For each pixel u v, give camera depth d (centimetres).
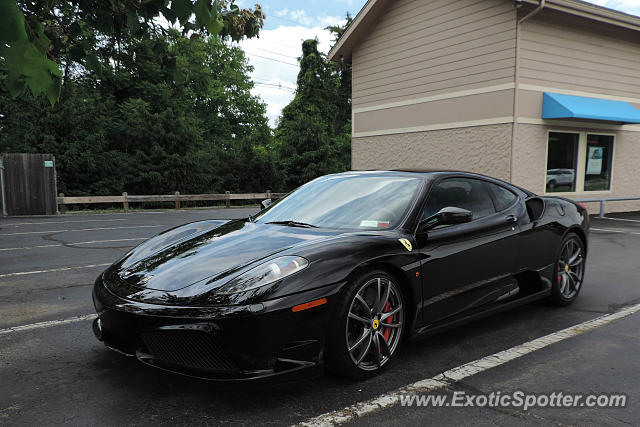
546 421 218
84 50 286
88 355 295
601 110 1068
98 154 1959
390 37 1271
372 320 261
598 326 355
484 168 1069
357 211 317
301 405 231
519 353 301
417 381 259
